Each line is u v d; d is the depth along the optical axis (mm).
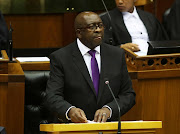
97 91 9188
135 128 7656
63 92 9266
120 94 9445
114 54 9469
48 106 8922
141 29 13781
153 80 11125
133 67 11359
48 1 17203
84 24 9047
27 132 11016
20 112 10477
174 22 15531
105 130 7512
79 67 9211
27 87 11078
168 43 11391
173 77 11219
